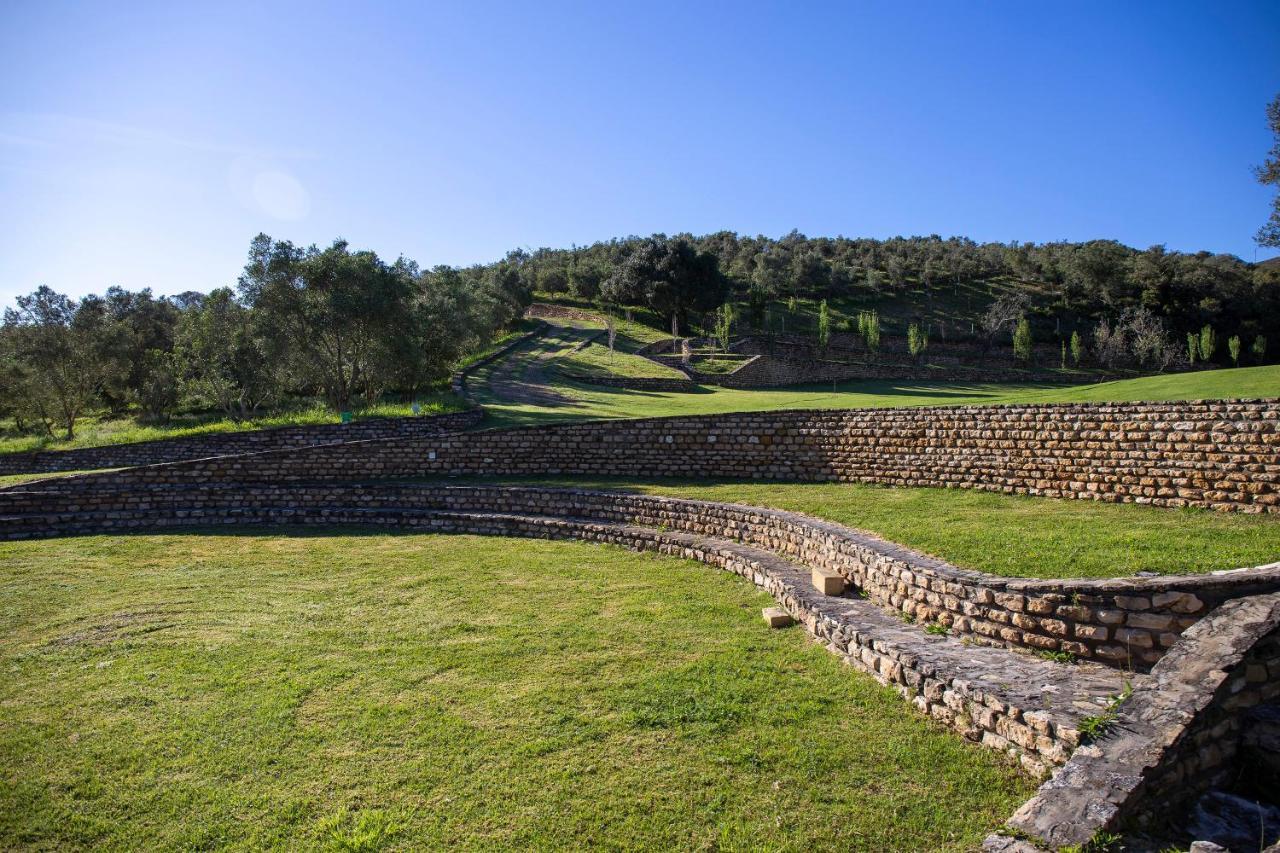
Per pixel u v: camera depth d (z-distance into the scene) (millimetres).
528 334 73500
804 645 10391
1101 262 99812
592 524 18422
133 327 58562
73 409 45406
